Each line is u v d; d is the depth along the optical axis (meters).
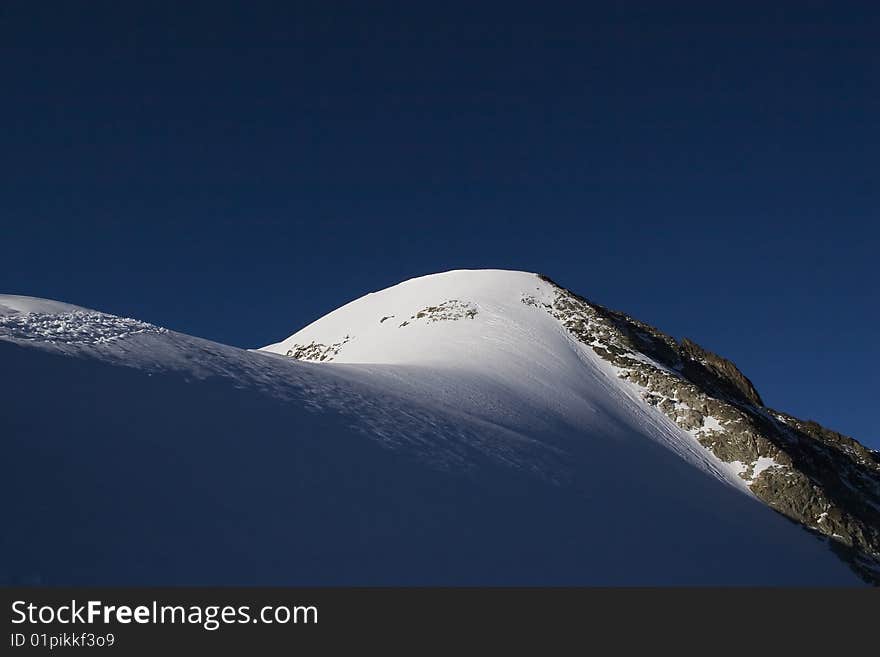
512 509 23.92
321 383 27.42
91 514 14.94
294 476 19.91
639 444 38.56
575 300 57.97
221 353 25.94
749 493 39.72
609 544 24.92
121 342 22.73
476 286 58.88
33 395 17.56
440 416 29.25
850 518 39.06
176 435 18.95
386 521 19.98
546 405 37.44
